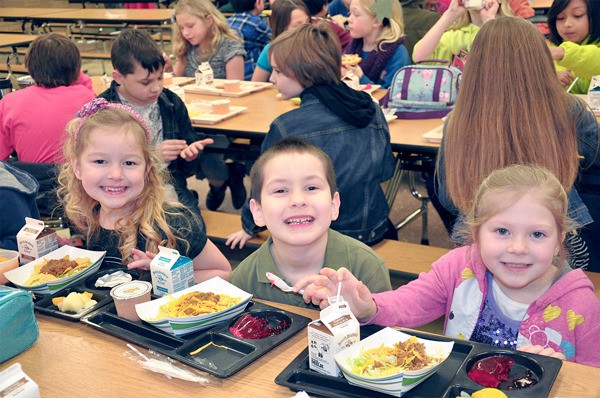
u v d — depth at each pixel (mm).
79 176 1996
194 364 1351
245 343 1430
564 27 3711
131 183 1936
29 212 2186
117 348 1466
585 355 1521
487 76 2076
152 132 3289
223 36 4922
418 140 3027
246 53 5191
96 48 8453
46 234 1876
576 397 1204
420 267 2807
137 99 3262
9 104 3338
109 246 2029
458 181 2146
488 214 1467
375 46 4461
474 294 1638
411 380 1210
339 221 2844
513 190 1439
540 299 1545
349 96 2795
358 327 1332
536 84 2049
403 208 4629
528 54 2057
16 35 6270
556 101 2068
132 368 1383
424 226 3889
